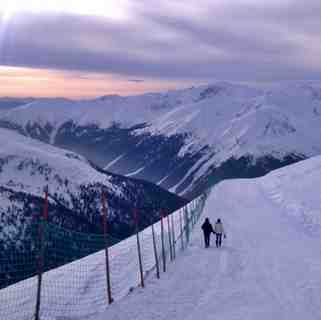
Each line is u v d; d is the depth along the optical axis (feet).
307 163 280.10
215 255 93.76
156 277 75.25
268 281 69.26
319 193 176.96
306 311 53.72
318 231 117.91
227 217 162.50
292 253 91.09
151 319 52.70
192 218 147.13
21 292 72.43
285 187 224.33
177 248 106.11
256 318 51.72
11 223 397.80
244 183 322.96
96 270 88.02
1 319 57.47
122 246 117.08
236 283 69.00
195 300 60.18
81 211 594.65
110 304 60.44
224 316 52.75
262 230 127.34
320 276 70.08
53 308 62.23
